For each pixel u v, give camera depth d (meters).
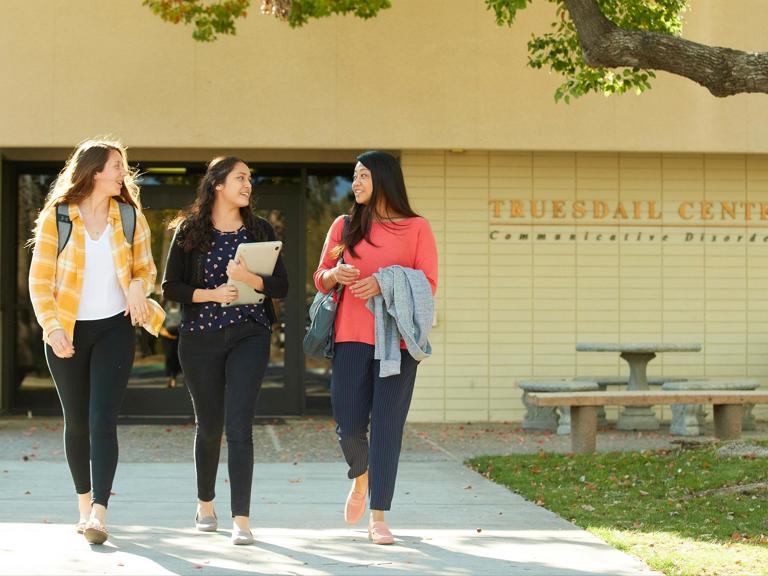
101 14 11.10
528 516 6.02
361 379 5.11
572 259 12.05
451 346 11.93
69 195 4.97
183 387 12.24
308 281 12.37
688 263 12.18
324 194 12.40
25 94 11.02
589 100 11.49
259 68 11.19
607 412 12.32
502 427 11.50
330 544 5.10
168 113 11.12
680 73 7.46
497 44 11.38
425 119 11.30
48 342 4.88
